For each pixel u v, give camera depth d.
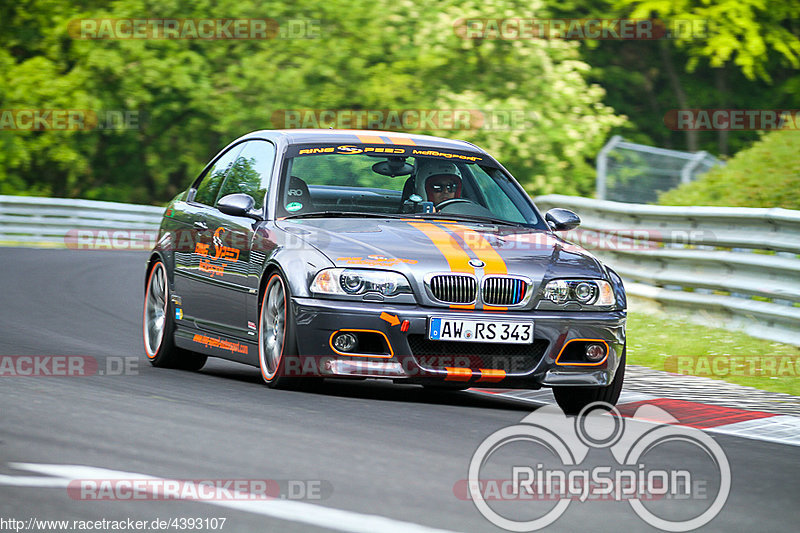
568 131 81.00
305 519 11.14
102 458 13.56
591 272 20.61
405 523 11.14
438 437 15.96
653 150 46.88
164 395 18.89
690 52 88.25
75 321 32.66
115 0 93.12
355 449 14.75
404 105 84.75
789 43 87.94
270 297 20.59
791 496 13.55
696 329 31.50
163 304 24.78
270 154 23.17
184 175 101.88
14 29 94.56
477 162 23.91
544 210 43.09
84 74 90.69
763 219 30.92
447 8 87.44
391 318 19.12
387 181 22.77
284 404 18.39
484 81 85.25
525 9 85.69
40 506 11.34
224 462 13.61
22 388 18.83
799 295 28.86
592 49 101.62
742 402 21.78
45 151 94.62
